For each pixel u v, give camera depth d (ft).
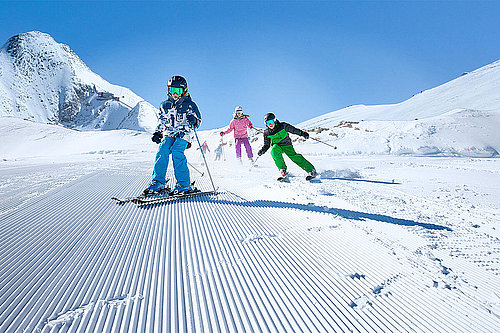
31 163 36.09
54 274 5.90
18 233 8.12
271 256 6.91
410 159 37.17
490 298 5.15
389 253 6.97
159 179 12.72
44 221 9.19
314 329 4.44
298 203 11.69
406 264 6.43
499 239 7.73
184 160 13.33
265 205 11.47
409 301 5.15
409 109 152.56
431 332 4.38
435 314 4.78
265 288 5.56
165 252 7.06
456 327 4.49
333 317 4.74
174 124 13.15
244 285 5.65
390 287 5.59
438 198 12.43
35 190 14.19
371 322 4.62
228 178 19.21
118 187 15.25
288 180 17.81
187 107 13.33
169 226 8.93
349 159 37.93
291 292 5.44
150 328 4.39
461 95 142.82
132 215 10.02
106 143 112.37
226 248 7.34
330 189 14.49
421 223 9.06
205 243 7.65
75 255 6.81
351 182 16.80
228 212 10.50
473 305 4.98
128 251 7.09
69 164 32.24
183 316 4.69
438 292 5.37
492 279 5.75
